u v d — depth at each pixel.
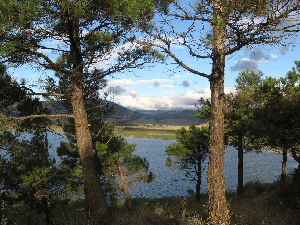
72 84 7.16
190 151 15.52
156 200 19.41
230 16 4.98
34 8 5.14
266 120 10.85
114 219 7.30
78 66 6.71
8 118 6.43
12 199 10.51
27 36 5.76
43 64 6.58
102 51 7.21
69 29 6.23
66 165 12.26
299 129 10.15
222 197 6.09
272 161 47.00
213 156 6.17
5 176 10.46
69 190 11.54
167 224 6.77
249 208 8.84
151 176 15.65
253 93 14.11
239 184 14.97
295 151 11.49
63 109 9.73
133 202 19.55
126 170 14.84
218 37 5.62
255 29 5.03
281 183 13.38
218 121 6.19
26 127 9.06
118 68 7.18
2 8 4.80
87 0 5.48
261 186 15.72
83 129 7.25
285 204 9.95
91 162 7.22
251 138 13.55
